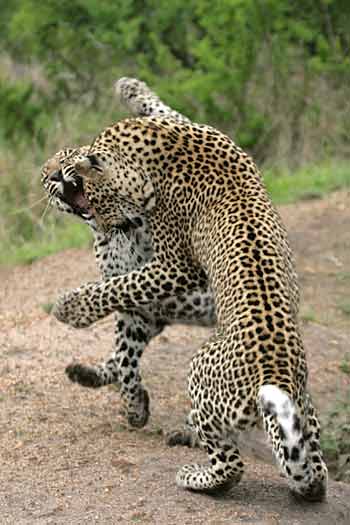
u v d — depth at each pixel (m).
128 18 29.58
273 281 9.44
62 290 17.28
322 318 15.83
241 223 9.93
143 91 12.23
